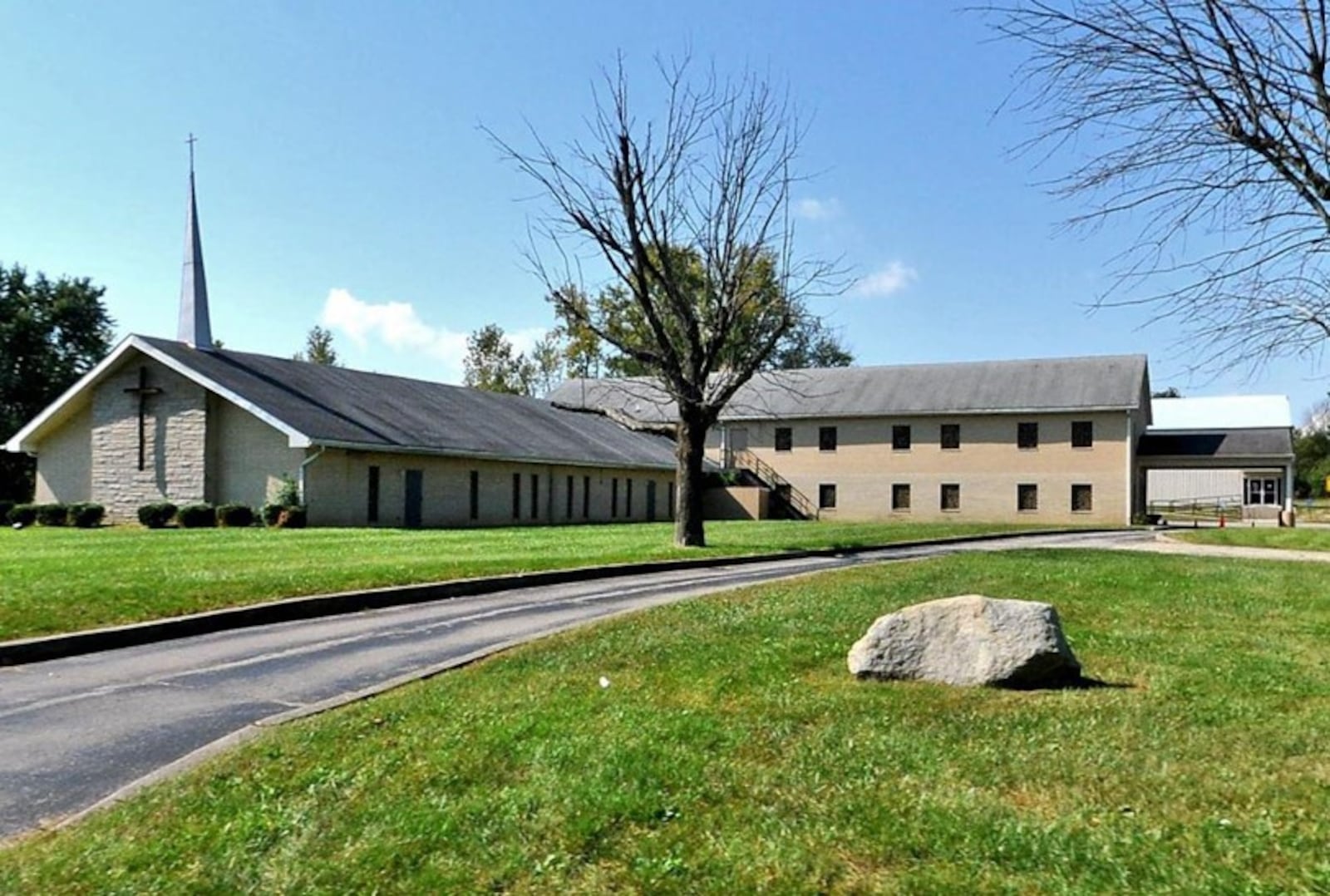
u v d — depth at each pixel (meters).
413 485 32.03
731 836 4.41
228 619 11.14
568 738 5.88
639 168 22.36
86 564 15.42
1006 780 5.10
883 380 50.94
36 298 57.16
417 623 11.53
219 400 30.36
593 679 7.57
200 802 5.00
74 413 33.06
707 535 27.50
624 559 18.44
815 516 49.75
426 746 5.82
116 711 7.34
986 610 7.35
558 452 38.47
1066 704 6.61
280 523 27.88
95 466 32.03
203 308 32.44
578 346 35.84
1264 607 11.34
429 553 18.91
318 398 31.80
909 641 7.43
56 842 4.59
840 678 7.50
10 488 48.94
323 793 5.07
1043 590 12.59
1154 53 6.39
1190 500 57.97
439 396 39.34
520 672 7.93
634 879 4.03
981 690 7.07
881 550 24.20
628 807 4.75
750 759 5.49
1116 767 5.27
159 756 6.22
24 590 11.55
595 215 22.64
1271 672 7.66
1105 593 12.39
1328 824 4.41
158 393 30.91
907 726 6.09
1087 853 4.14
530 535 26.34
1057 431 45.84
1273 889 3.78
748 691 7.10
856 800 4.80
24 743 6.48
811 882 3.96
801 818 4.61
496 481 35.59
